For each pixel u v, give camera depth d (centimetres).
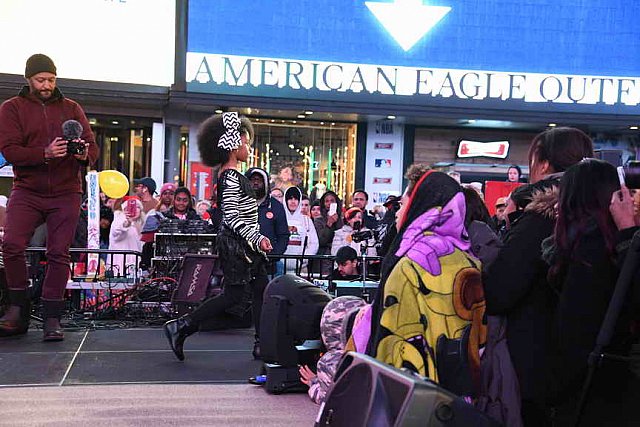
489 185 929
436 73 1306
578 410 248
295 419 393
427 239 249
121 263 808
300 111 1281
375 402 198
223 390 450
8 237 570
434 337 239
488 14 1315
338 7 1275
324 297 441
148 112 1296
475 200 359
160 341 593
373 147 1403
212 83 1238
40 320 662
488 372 268
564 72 1343
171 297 694
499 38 1321
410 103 1301
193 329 509
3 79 1198
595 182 258
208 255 668
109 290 721
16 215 571
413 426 188
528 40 1329
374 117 1330
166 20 1264
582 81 1341
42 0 1229
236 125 488
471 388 249
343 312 387
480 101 1322
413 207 257
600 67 1349
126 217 822
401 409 190
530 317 270
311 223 849
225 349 572
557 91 1338
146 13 1259
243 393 444
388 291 242
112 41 1252
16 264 575
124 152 1318
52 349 550
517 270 260
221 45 1242
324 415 217
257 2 1248
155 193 996
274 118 1380
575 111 1342
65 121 579
